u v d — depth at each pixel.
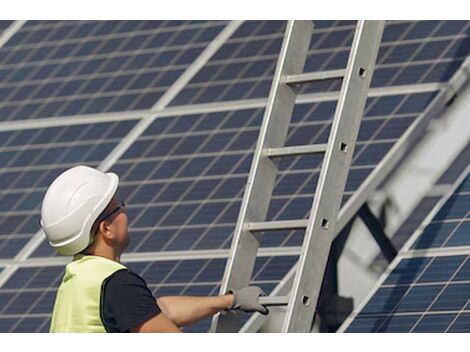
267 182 10.90
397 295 14.36
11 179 17.19
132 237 15.62
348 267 14.63
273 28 17.52
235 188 15.61
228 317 10.45
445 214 14.80
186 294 14.64
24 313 15.42
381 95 16.05
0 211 16.83
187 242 15.27
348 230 14.76
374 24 11.11
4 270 16.03
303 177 15.47
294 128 15.91
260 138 10.95
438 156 15.22
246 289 10.34
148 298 8.98
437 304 14.12
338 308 14.46
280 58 11.23
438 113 15.52
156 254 15.30
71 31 19.12
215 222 15.35
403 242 14.76
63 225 9.39
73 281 9.13
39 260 15.99
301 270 10.19
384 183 15.07
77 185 9.48
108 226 9.50
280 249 14.86
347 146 10.68
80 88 18.00
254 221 10.78
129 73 17.83
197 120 16.64
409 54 16.45
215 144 16.23
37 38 19.27
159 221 15.67
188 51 17.72
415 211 14.93
